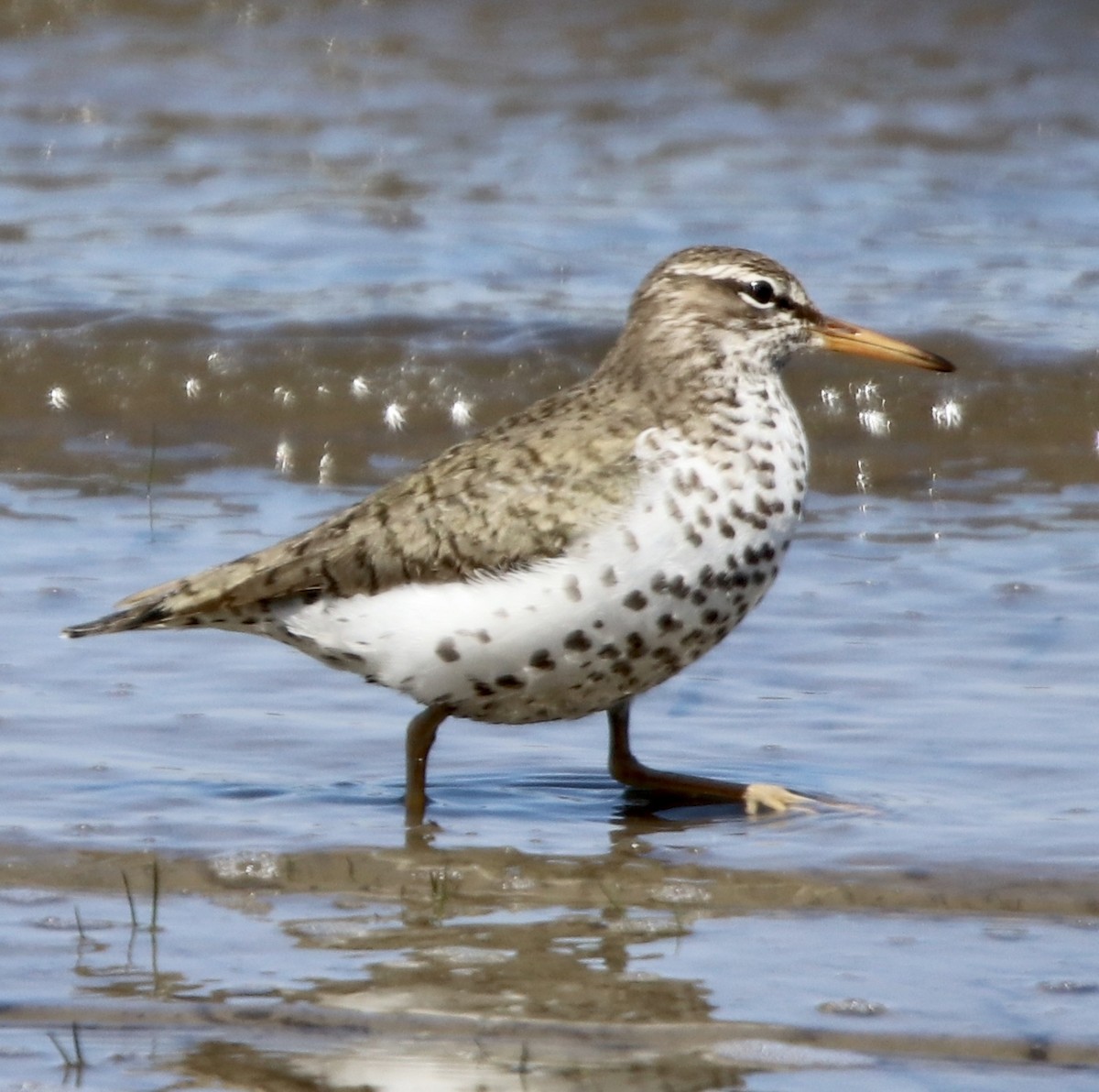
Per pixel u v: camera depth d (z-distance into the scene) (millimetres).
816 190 25312
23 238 23328
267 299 21281
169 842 11250
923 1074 8688
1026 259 22609
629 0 31141
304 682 13898
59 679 13719
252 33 30688
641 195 25125
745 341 11992
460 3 31188
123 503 17453
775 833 11398
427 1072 8797
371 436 19062
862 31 30312
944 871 10711
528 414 11859
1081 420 18734
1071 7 30406
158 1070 8844
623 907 10461
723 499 11273
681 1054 8883
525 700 11609
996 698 13336
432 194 25219
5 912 10406
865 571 15812
